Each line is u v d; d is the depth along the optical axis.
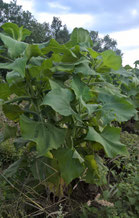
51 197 2.07
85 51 1.98
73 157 1.57
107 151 1.57
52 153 1.70
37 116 1.74
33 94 1.75
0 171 2.08
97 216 1.72
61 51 1.69
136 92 3.56
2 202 1.74
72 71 1.77
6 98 1.94
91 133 1.56
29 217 1.75
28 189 1.87
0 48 1.72
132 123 3.88
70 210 1.83
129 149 2.50
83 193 2.11
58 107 1.47
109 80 2.48
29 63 1.68
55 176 1.81
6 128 1.85
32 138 1.47
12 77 1.65
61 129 1.61
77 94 1.61
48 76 1.75
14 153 2.65
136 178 1.88
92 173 1.85
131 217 1.63
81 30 2.12
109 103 1.80
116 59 1.86
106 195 1.78
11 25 1.82
